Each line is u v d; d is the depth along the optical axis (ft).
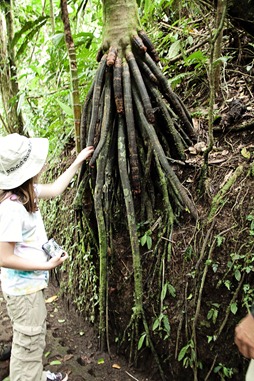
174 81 8.81
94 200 7.06
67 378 7.07
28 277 5.71
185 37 10.02
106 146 7.00
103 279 7.30
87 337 8.36
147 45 7.11
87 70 9.71
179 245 6.78
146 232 7.13
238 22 7.29
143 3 9.95
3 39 13.15
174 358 6.80
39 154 5.55
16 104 13.56
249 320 3.89
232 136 7.59
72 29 12.28
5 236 5.22
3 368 7.35
